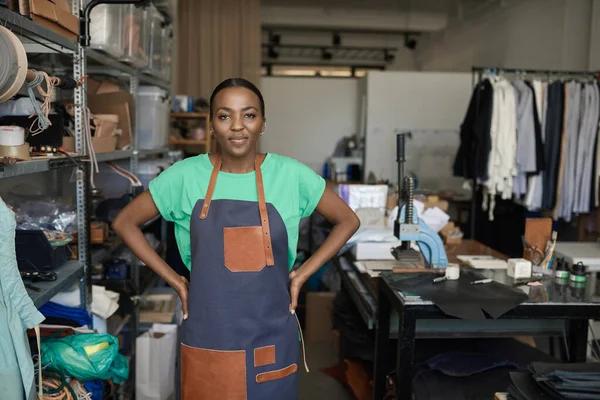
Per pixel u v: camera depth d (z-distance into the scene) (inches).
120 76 115.5
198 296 55.2
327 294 143.6
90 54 83.4
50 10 63.9
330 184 240.5
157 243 128.5
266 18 282.0
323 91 279.0
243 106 52.7
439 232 131.1
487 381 85.0
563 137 156.6
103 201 104.5
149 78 125.3
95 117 91.0
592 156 157.3
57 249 72.8
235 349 54.7
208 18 243.9
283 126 279.6
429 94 247.4
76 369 66.4
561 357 102.8
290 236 57.2
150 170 124.5
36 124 69.8
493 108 154.9
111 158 92.5
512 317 74.3
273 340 56.0
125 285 100.0
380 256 106.0
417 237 85.8
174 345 105.6
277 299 55.9
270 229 55.0
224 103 52.6
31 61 86.0
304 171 57.5
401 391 75.6
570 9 207.8
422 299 74.9
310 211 59.3
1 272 50.4
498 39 260.7
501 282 84.7
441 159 249.1
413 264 92.4
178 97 175.5
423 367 89.6
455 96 247.8
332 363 128.2
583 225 169.2
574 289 81.0
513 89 155.3
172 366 104.3
